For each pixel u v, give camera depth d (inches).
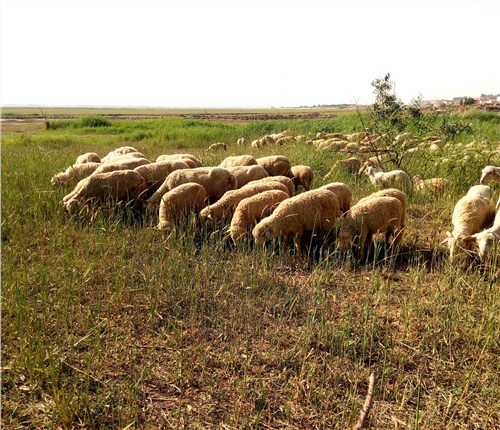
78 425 141.6
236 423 143.6
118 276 215.6
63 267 240.2
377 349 183.9
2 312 197.2
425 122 513.7
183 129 1213.7
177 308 212.4
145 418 145.7
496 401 155.7
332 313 209.2
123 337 189.2
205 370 170.2
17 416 142.5
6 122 2251.5
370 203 269.6
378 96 483.8
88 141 1003.9
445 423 146.0
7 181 389.1
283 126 1125.7
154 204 330.3
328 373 169.3
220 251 266.5
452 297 211.9
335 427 143.9
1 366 164.4
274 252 259.0
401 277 250.1
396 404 154.3
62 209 336.5
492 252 235.0
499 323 191.9
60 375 162.4
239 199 309.9
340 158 536.1
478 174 426.9
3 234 294.5
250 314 202.4
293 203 271.3
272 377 166.7
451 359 176.7
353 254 274.4
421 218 349.4
